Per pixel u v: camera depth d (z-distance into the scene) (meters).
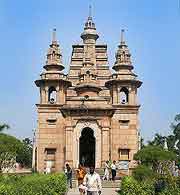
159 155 68.12
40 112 88.56
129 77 90.38
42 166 86.31
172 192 27.52
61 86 90.19
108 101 86.50
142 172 49.97
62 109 77.06
